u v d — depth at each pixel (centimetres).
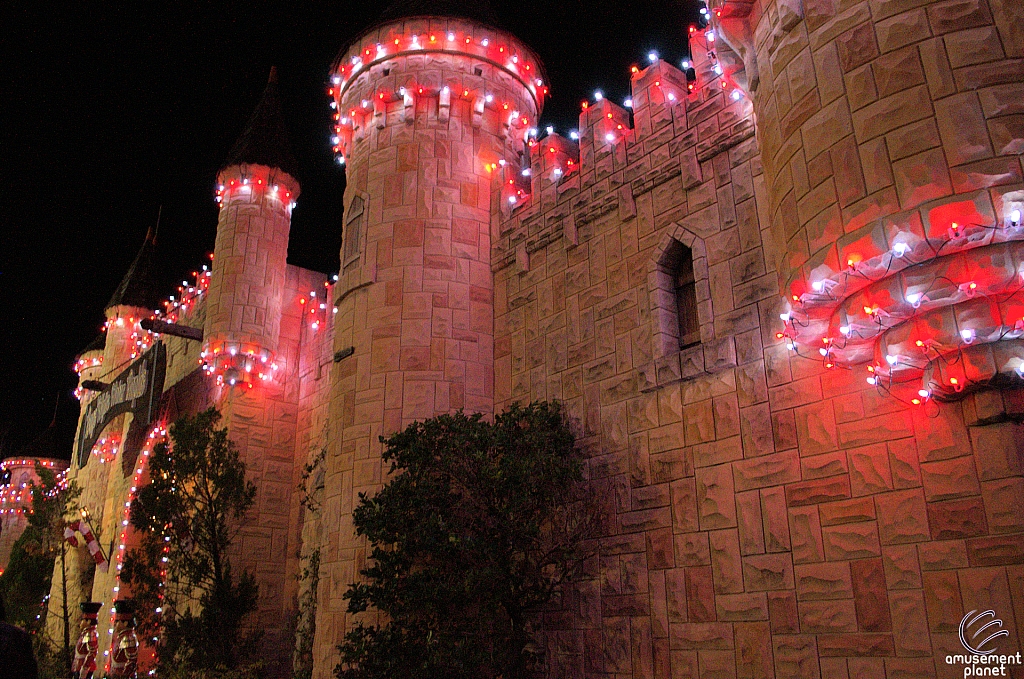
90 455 2856
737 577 934
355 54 1702
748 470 955
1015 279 647
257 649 1725
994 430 726
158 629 1695
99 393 2859
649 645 1019
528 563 1084
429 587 1032
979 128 653
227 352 2045
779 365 952
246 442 2012
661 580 1027
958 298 674
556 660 1141
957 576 730
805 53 787
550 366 1330
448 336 1450
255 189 2230
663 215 1180
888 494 802
